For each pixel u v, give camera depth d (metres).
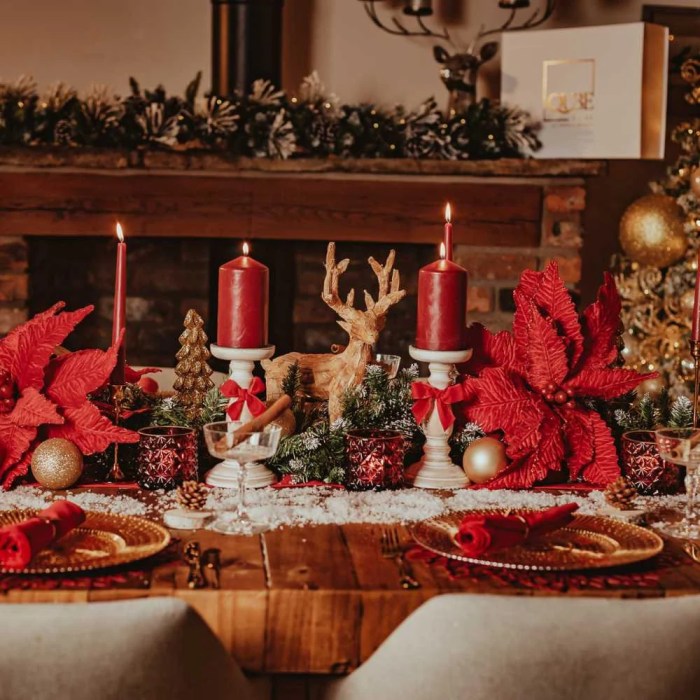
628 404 1.71
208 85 3.90
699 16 4.09
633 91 3.36
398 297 1.61
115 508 1.40
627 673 1.02
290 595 1.13
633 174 4.13
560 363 1.58
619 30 3.36
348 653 1.14
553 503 1.47
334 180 3.55
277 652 1.14
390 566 1.21
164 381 2.33
